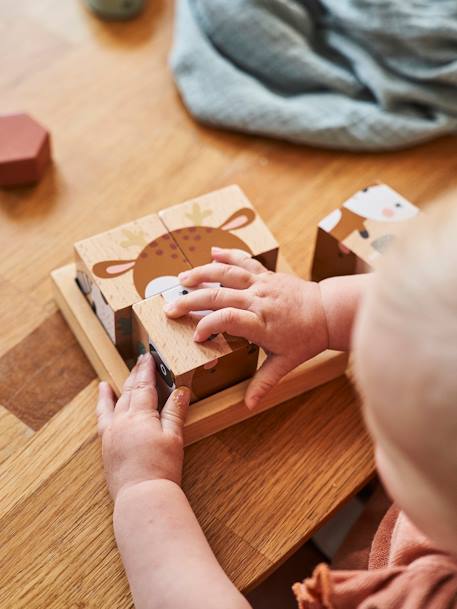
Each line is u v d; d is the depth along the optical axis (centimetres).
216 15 115
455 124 115
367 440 89
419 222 54
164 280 85
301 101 114
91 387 91
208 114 113
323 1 118
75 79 119
